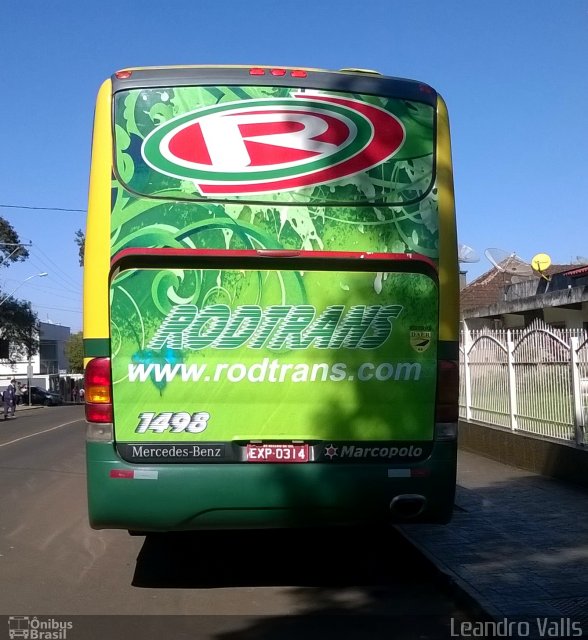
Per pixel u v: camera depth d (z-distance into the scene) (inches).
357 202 226.4
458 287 231.3
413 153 232.2
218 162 223.6
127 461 218.1
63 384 2901.1
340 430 222.1
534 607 216.5
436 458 225.1
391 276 225.8
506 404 506.6
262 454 220.2
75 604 240.2
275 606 238.1
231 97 227.0
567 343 414.3
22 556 303.4
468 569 255.1
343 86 231.6
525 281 942.4
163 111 225.6
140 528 220.5
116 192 220.8
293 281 222.1
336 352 222.7
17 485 484.1
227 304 220.1
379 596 248.1
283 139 226.5
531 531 308.0
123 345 218.2
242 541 327.9
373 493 222.1
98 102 227.0
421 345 226.1
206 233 220.1
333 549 313.4
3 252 2047.2
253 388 220.2
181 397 218.8
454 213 234.2
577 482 398.0
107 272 218.4
